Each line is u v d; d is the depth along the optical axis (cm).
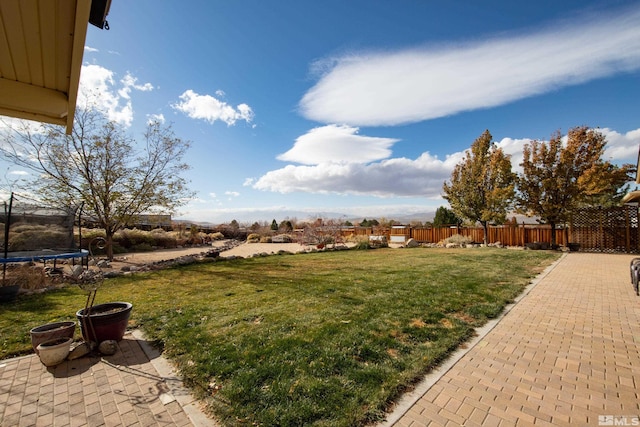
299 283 643
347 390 232
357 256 1175
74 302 515
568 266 867
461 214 1589
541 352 309
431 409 215
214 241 2250
